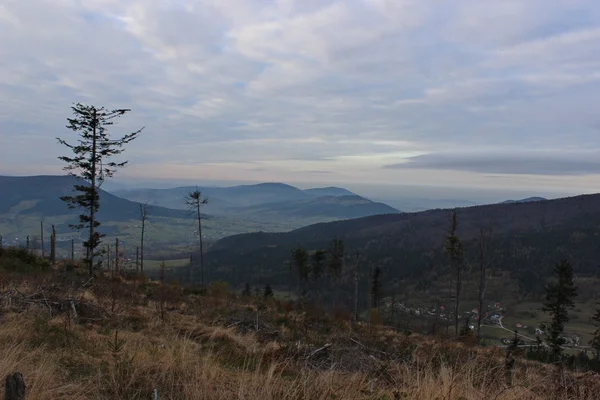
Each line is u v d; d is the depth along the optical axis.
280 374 4.47
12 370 3.99
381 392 4.14
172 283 26.09
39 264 24.05
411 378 4.58
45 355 4.85
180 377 4.33
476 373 4.66
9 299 8.70
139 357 5.15
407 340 9.55
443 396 3.76
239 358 6.40
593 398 4.23
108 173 26.81
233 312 14.45
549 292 32.22
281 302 23.73
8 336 5.72
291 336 10.14
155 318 10.48
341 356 6.34
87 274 24.14
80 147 25.34
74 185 25.84
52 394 3.67
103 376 4.35
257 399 3.71
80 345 5.88
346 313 20.86
